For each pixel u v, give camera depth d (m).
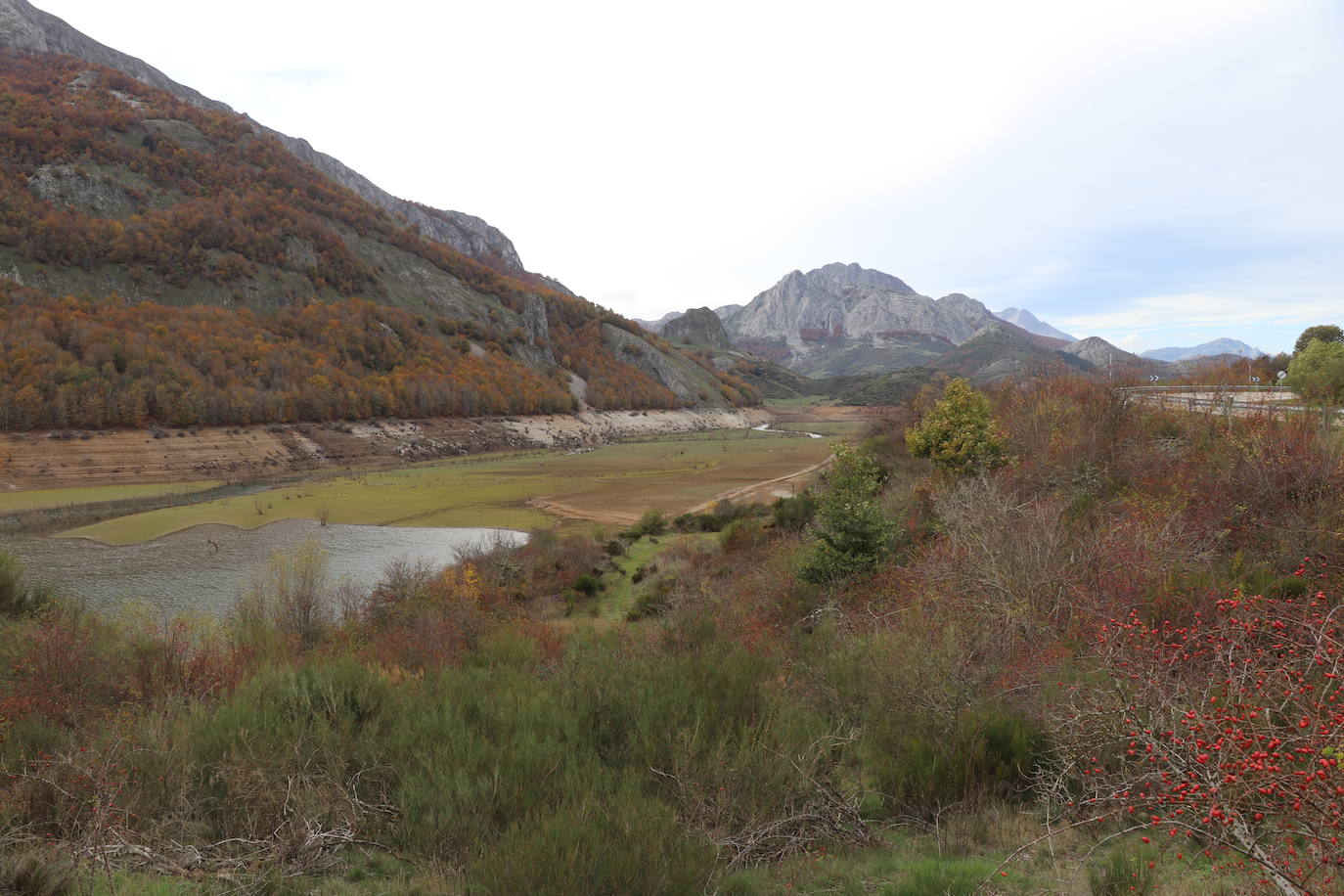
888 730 7.91
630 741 7.28
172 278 154.88
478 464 104.81
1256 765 3.24
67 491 72.06
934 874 5.14
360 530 54.09
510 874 4.47
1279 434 13.33
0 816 5.81
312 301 168.00
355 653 14.91
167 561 43.44
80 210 159.50
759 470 85.19
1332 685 3.85
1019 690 8.20
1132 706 4.68
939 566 13.30
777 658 11.18
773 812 6.27
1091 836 5.57
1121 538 11.73
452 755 6.58
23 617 18.22
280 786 6.20
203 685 11.19
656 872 4.62
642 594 28.70
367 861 5.72
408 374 152.38
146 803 6.06
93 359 98.81
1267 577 9.61
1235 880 4.27
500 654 13.34
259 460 95.50
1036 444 22.39
